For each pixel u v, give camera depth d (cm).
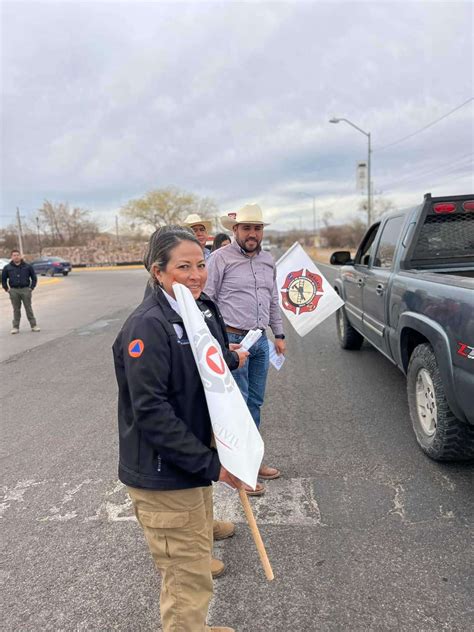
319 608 218
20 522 303
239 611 219
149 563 258
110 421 473
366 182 3172
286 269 423
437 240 431
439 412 323
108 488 341
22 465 384
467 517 280
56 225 7856
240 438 169
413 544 258
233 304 332
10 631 215
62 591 239
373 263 534
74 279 3212
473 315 271
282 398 512
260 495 317
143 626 215
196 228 564
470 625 204
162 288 181
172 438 160
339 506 299
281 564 249
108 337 941
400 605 217
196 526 177
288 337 859
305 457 368
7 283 1045
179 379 169
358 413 455
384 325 454
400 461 353
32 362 756
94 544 276
